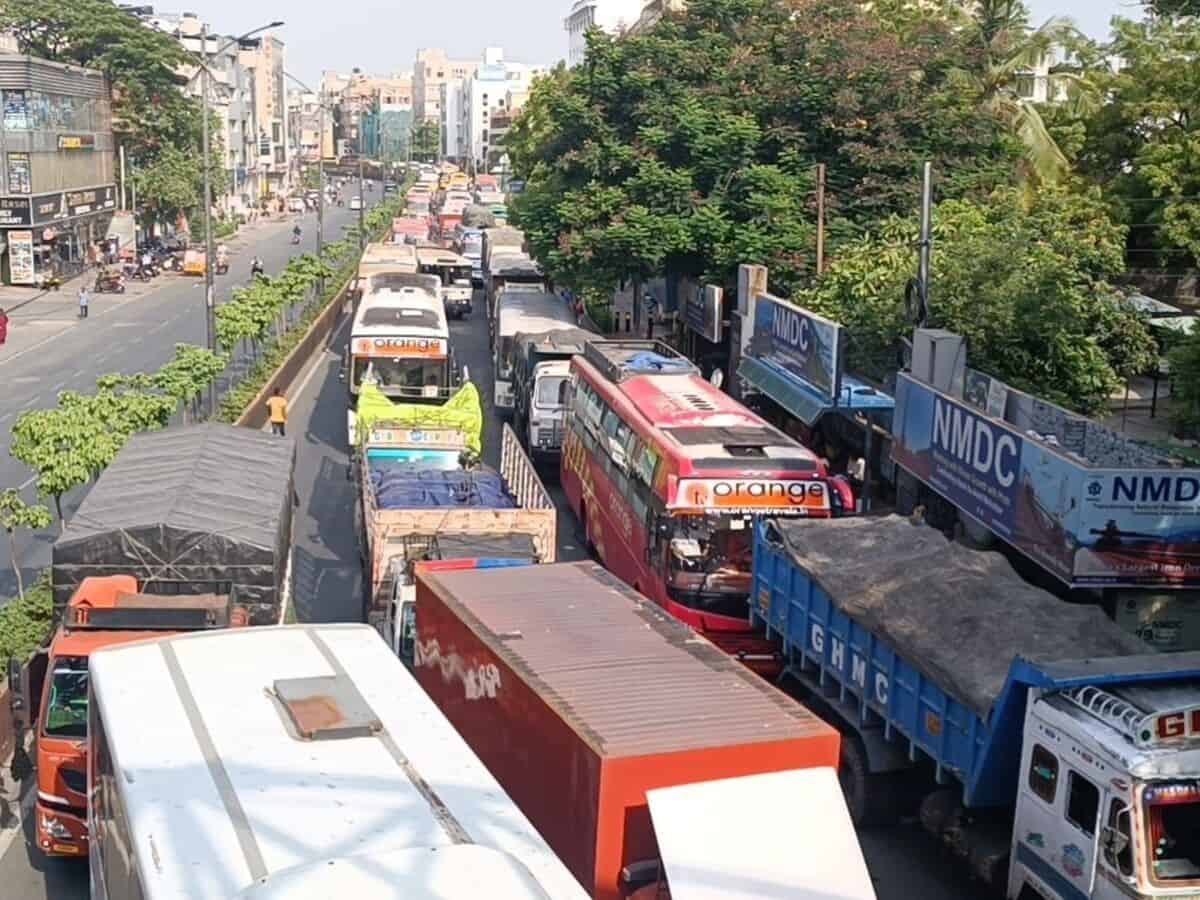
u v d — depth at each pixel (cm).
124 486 1634
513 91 18875
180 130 7812
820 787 847
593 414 2411
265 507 1602
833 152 3397
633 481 1973
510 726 1034
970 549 1456
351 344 3098
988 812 1210
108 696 829
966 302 2461
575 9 14588
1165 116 3728
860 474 2473
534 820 980
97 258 6825
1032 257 2538
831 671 1409
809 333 2527
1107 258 2725
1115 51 4025
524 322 3569
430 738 789
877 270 2727
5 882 1195
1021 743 1125
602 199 3472
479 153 19800
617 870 859
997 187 3150
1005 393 2100
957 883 1273
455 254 5953
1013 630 1231
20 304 5534
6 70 5888
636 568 1923
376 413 2442
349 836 666
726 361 3500
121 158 7562
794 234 3203
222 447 1912
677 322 3944
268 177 13638
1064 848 1053
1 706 1384
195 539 1423
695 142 3397
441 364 3114
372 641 952
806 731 903
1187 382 2066
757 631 1691
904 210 3184
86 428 1948
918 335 2230
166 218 7875
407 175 15375
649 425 1930
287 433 3203
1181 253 3516
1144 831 982
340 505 2577
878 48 3356
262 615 1445
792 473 1742
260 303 3797
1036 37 3534
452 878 605
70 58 7444
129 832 677
